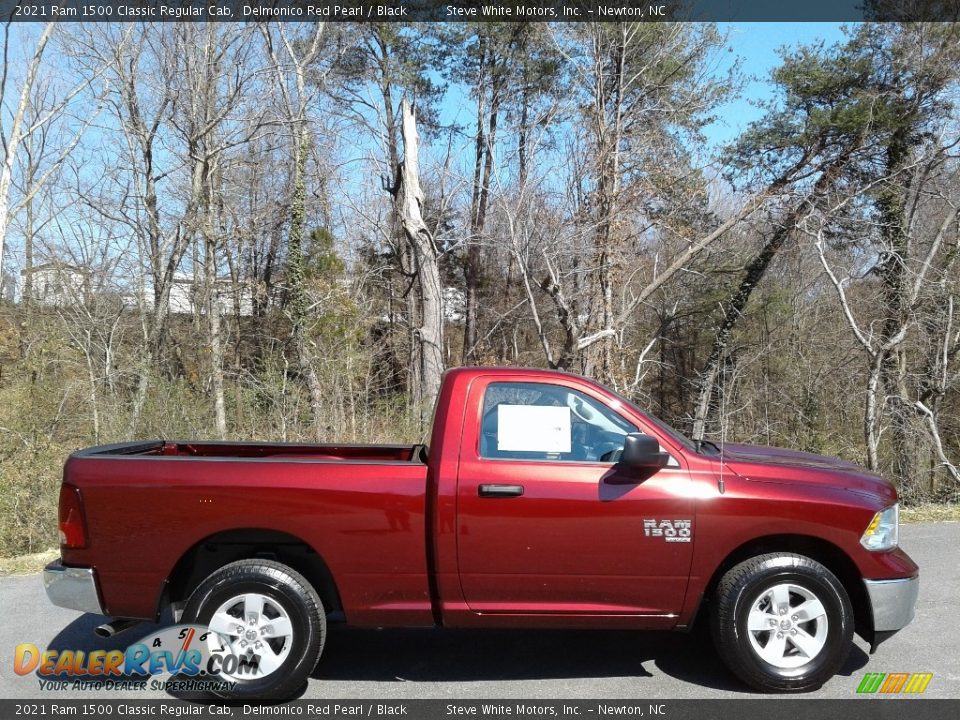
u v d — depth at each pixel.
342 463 4.70
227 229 26.38
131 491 4.59
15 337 18.64
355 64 28.38
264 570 4.54
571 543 4.56
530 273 21.33
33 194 15.80
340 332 19.25
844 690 4.62
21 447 11.45
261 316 28.05
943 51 20.12
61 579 4.58
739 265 23.16
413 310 27.83
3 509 10.48
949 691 4.61
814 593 4.57
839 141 21.75
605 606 4.64
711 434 21.17
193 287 25.69
